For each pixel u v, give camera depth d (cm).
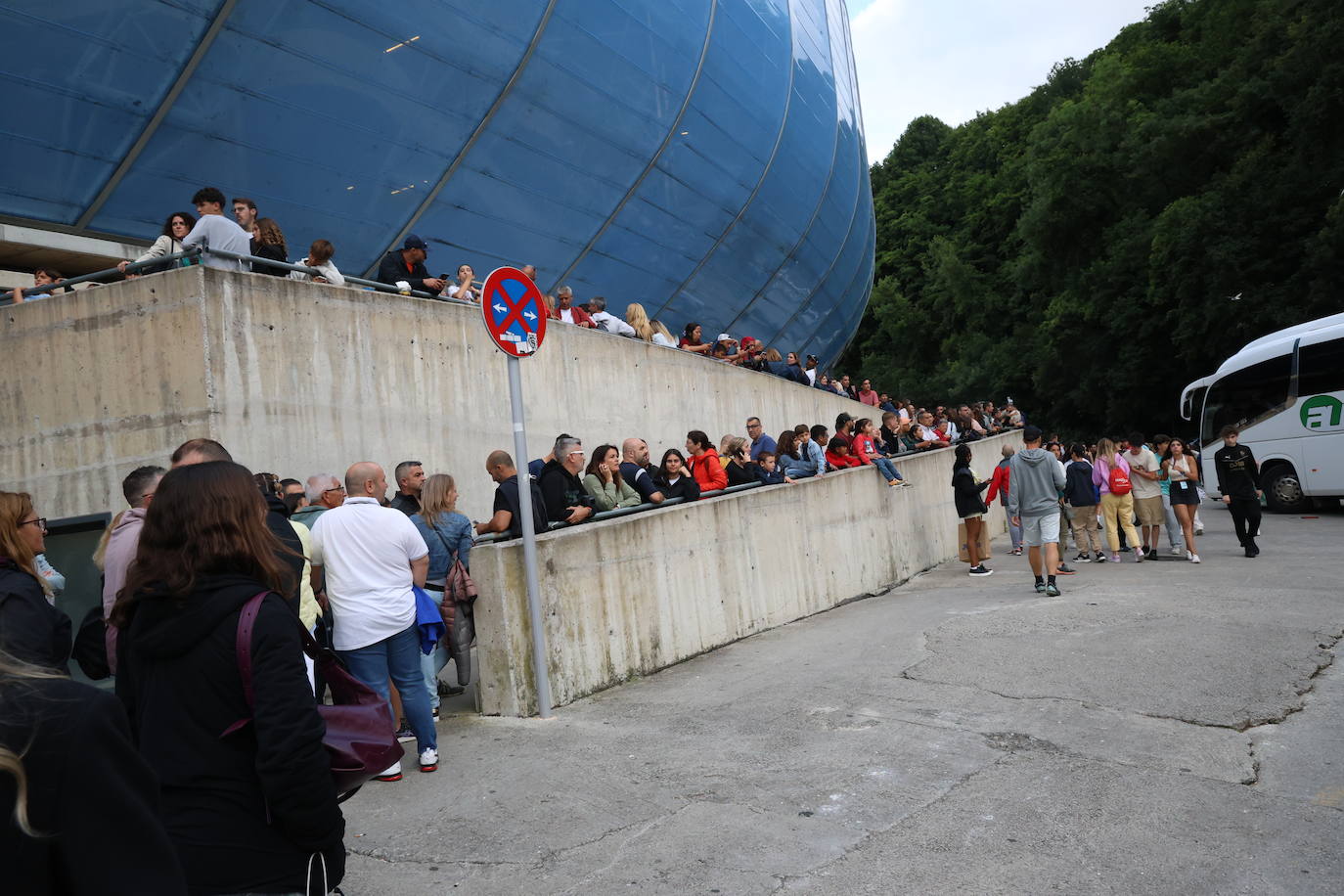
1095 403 4500
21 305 797
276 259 843
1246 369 2109
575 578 701
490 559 652
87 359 772
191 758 223
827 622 965
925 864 396
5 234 1088
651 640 773
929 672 700
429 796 498
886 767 511
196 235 774
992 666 707
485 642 655
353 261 1427
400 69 1381
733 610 889
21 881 128
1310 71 3192
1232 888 366
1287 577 1071
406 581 537
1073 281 4512
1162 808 445
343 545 527
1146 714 586
